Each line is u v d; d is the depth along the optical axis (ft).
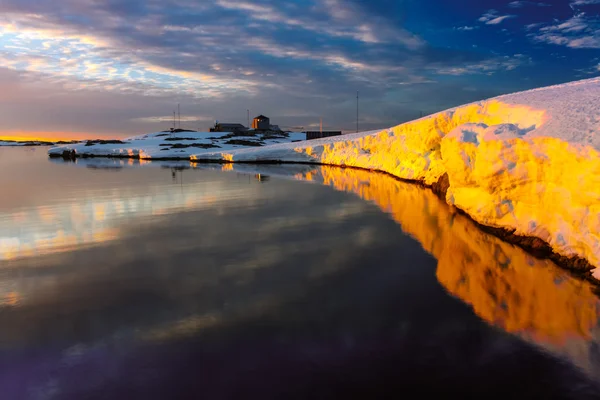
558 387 12.00
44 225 35.70
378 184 68.49
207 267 23.91
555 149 23.52
